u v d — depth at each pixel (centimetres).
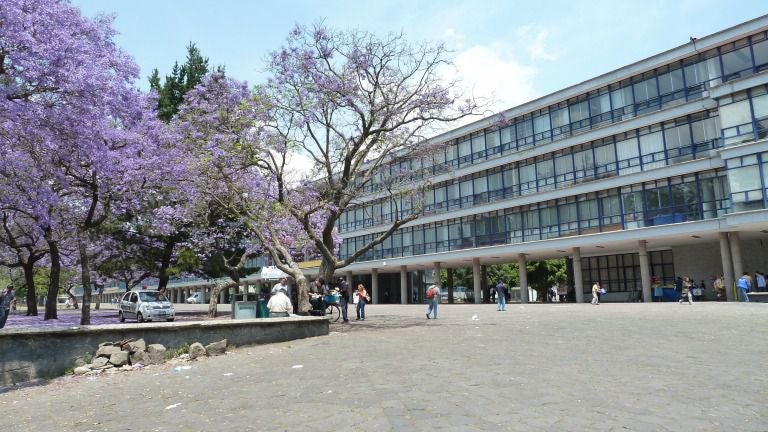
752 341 1088
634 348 1037
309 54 1833
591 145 3491
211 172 1916
